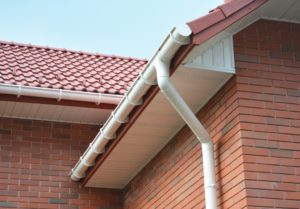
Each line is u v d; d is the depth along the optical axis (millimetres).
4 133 10234
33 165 10195
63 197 10156
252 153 6527
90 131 10672
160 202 8711
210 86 7109
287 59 7098
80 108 10164
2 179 9969
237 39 7008
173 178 8352
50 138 10430
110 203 10391
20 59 11008
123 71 11266
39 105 10016
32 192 10023
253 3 6453
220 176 6949
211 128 7320
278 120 6758
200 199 7453
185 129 8133
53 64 11062
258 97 6812
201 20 6082
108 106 10086
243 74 6863
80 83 10281
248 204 6281
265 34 7152
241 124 6641
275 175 6480
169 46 6199
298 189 6473
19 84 9711
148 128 8211
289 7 7039
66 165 10352
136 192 9797
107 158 9102
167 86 6508
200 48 6590
